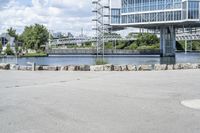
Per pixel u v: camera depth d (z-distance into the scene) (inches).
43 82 706.2
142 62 2854.3
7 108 394.9
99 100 450.9
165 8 4239.7
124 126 301.4
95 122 317.7
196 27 4992.6
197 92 530.3
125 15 4633.4
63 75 881.5
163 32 4712.1
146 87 600.4
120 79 759.7
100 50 4439.0
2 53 5438.0
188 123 313.4
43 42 6569.9
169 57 4045.3
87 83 679.1
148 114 355.3
